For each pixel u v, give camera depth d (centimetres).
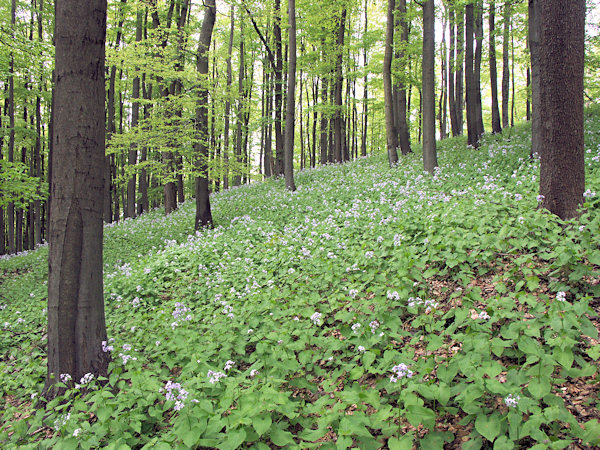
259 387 386
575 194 629
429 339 398
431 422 315
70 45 481
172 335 574
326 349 475
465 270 551
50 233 500
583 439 266
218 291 780
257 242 1073
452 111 2439
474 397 308
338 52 2111
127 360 492
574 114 621
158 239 1465
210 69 3058
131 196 2448
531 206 685
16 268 1683
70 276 492
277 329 515
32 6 1973
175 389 386
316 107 2247
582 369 322
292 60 1609
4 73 1359
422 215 824
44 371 595
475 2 1462
